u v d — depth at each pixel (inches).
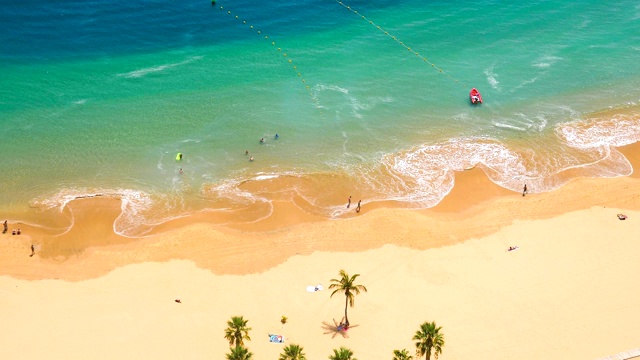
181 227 3506.4
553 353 2790.4
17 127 4212.6
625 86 4776.1
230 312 2984.7
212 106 4485.7
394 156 4087.1
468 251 3361.2
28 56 4881.9
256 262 3280.0
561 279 3171.8
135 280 3157.0
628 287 3122.5
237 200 3710.6
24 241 3385.8
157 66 4872.0
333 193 3777.1
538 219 3587.6
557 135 4286.4
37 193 3715.6
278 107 4500.5
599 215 3604.8
